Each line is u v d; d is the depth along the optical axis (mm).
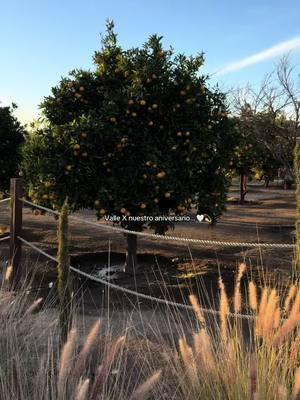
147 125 7277
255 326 2680
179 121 7324
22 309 3654
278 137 10758
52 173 7137
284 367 2459
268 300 2857
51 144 7191
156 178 7031
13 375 2727
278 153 10758
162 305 5762
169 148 7270
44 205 7570
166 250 9836
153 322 4094
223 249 9867
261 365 2480
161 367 2885
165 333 3633
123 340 2688
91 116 7230
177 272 7777
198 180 7793
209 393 2518
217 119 7762
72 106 7875
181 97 7301
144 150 7082
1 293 3672
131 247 7996
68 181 7180
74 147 6941
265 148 11883
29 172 7484
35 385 2545
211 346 2664
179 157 7328
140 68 7391
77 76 7840
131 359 3049
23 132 12703
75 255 9047
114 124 7094
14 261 6590
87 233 11984
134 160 7113
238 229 13148
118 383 2686
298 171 3139
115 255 9070
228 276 7023
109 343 2977
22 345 3121
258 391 2299
